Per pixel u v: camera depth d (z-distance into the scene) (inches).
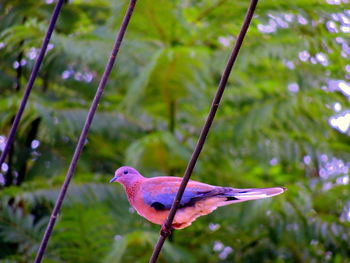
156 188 316.5
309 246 546.9
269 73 577.3
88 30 610.9
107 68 264.8
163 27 511.8
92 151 557.9
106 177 484.4
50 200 458.6
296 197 494.6
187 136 545.0
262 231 533.3
